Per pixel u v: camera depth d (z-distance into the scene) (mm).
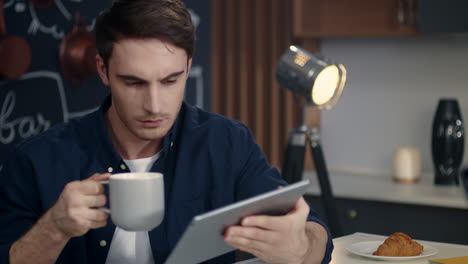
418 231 2586
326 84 2346
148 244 1297
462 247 1386
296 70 2322
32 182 1322
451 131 2758
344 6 3039
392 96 3176
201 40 2969
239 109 3291
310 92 2328
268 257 1009
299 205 1023
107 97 1363
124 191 946
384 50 3182
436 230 2551
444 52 3041
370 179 3053
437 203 2520
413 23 2895
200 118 1451
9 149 2189
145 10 1082
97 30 1151
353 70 3266
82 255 1295
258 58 3244
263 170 1415
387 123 3195
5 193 1320
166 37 1087
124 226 962
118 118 1310
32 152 1331
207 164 1388
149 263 1292
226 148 1408
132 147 1330
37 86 2277
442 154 2777
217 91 3309
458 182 2811
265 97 3287
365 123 3252
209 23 3021
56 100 2350
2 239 1269
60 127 1387
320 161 2473
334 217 2477
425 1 2775
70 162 1332
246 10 3252
